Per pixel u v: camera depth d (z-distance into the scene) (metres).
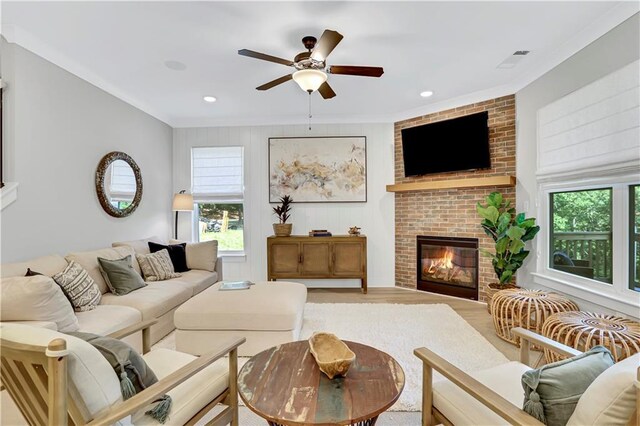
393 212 4.65
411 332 2.82
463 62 2.94
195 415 1.30
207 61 2.87
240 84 3.40
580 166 2.60
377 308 3.54
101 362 1.04
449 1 2.06
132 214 3.79
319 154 4.68
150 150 4.20
